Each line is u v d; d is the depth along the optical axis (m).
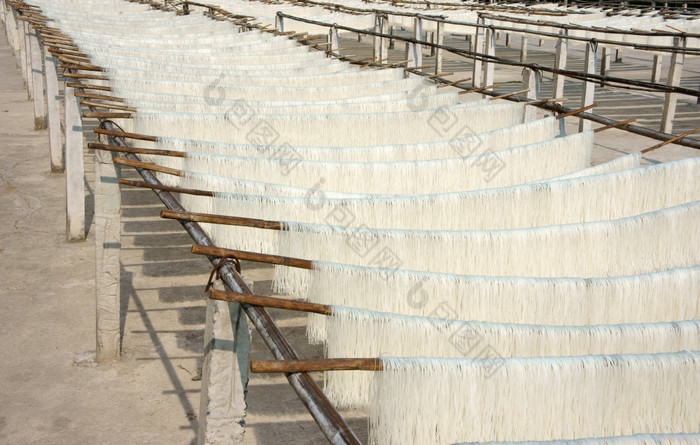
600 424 2.58
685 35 11.13
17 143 11.47
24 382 4.81
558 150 5.50
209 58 8.94
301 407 4.64
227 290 2.86
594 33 12.86
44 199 8.77
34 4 13.12
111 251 4.97
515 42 25.34
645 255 4.18
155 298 6.17
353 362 2.37
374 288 3.18
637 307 3.47
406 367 2.39
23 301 6.04
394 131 6.22
